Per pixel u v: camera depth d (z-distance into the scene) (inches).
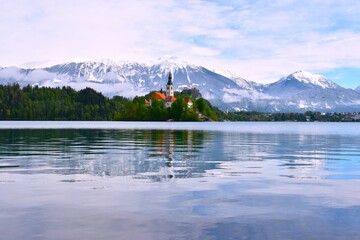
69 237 435.5
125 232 452.4
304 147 1739.7
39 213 527.2
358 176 856.3
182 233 449.4
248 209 553.3
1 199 606.5
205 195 641.0
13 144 1755.7
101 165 1010.1
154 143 1898.4
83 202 589.3
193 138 2431.1
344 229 466.6
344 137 2824.8
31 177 810.2
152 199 610.2
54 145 1701.5
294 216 518.9
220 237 436.5
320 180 796.6
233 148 1627.7
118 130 3828.7
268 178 818.2
